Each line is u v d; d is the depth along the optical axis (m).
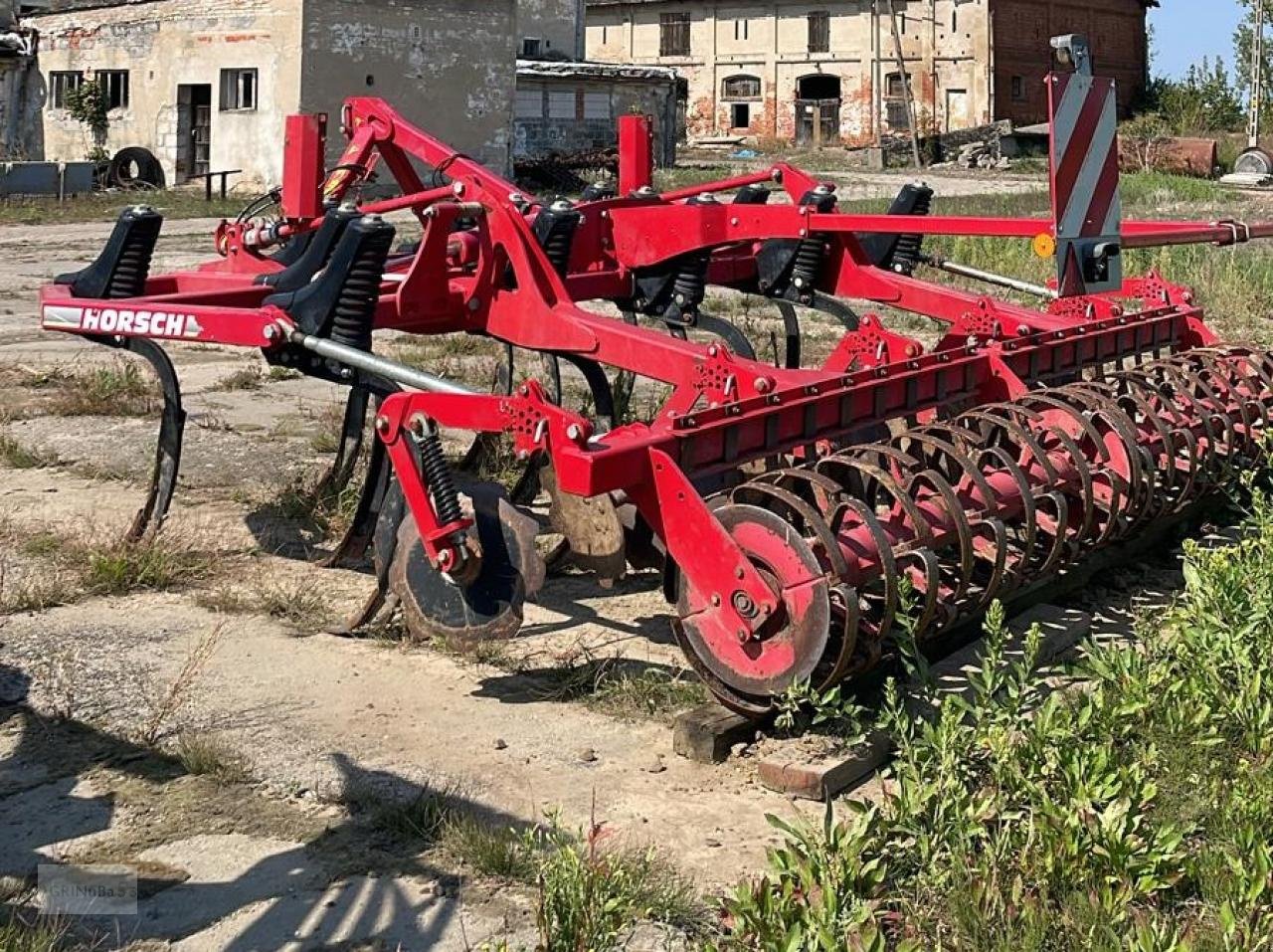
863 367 7.02
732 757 4.82
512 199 7.21
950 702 4.39
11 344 13.02
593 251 7.89
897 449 5.64
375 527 6.36
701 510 4.86
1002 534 5.39
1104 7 53.34
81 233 24.44
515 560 5.25
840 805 4.53
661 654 5.78
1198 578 5.33
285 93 30.52
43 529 7.18
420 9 31.70
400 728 5.03
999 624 4.61
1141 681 4.73
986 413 6.11
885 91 51.47
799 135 53.41
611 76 40.88
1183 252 18.23
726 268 8.48
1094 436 6.18
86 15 34.78
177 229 24.80
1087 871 3.82
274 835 4.27
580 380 11.40
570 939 3.39
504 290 6.87
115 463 8.63
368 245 6.00
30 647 5.70
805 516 4.79
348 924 3.80
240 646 5.78
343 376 6.11
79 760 4.73
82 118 34.44
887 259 8.50
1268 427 7.34
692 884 3.97
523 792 4.56
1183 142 44.09
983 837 3.96
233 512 7.65
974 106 50.19
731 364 6.03
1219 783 4.36
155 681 5.38
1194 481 6.79
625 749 4.91
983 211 26.92
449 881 4.02
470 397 5.12
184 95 33.12
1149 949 3.37
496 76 33.03
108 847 4.18
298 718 5.09
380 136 7.87
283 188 7.86
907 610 4.71
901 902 3.78
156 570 6.50
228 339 6.13
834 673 4.74
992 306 7.64
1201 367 7.49
